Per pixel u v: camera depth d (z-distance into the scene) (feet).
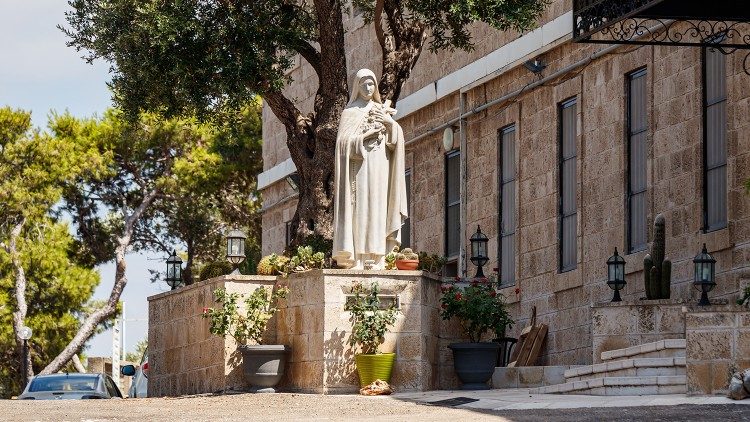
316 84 124.36
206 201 168.76
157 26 83.35
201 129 166.30
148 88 88.89
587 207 88.07
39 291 161.68
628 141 84.99
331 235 85.20
